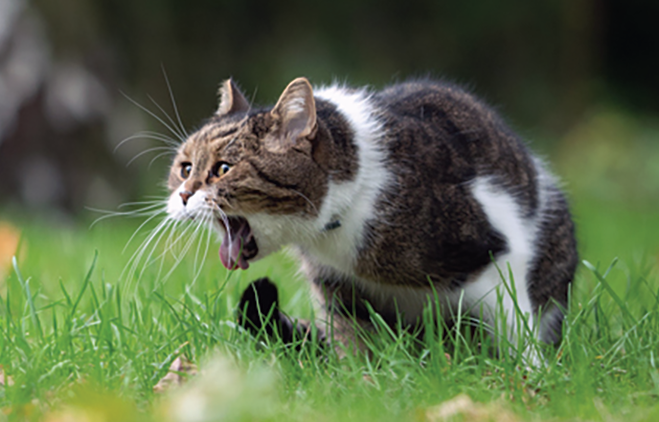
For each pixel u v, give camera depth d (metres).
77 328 5.62
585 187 18.61
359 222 5.72
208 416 4.03
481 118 6.36
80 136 14.49
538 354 5.32
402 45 19.64
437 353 5.18
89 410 4.07
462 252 5.76
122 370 5.04
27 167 14.12
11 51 14.21
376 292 6.15
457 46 20.05
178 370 5.18
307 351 5.55
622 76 23.75
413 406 4.55
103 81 14.93
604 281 5.76
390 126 5.85
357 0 19.25
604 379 4.98
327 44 18.81
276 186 5.51
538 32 20.39
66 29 14.54
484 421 4.29
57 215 14.21
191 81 17.33
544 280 6.61
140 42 16.34
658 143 19.91
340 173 5.62
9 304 6.29
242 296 5.82
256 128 5.59
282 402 4.61
